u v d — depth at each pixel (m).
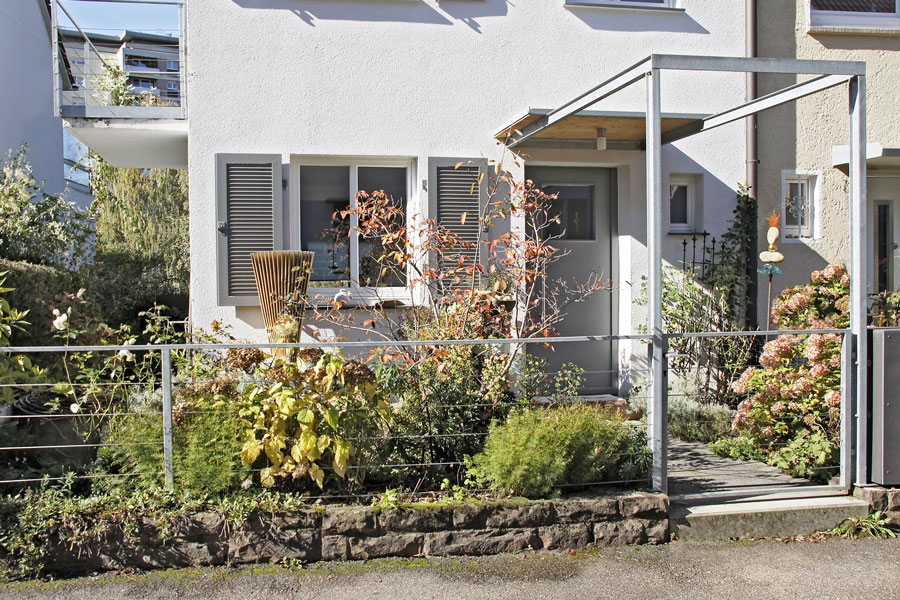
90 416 5.10
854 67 5.02
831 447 5.37
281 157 6.95
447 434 4.87
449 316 6.09
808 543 4.80
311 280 7.18
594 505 4.68
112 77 7.76
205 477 4.41
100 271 9.58
